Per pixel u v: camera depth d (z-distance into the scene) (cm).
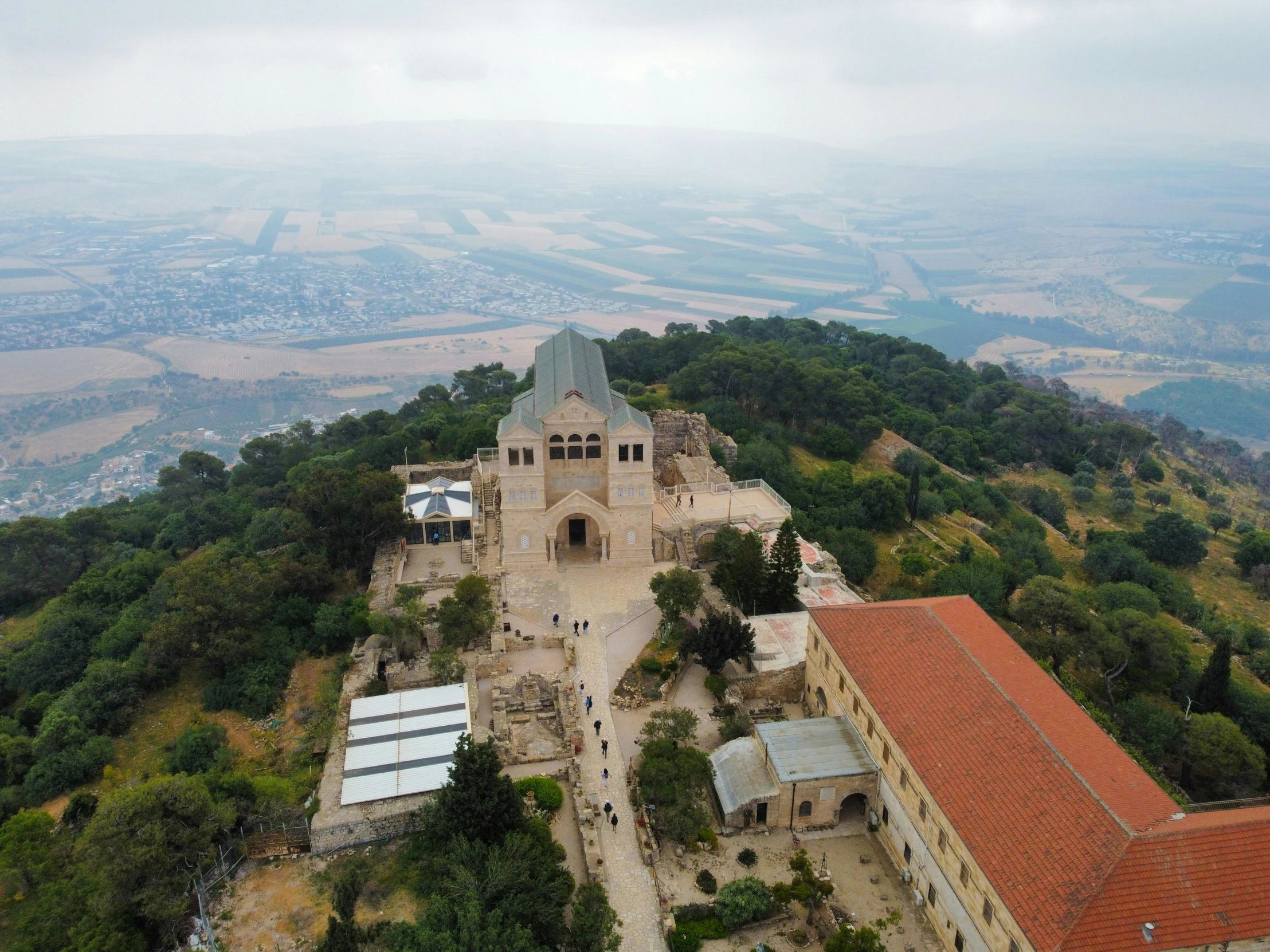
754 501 12750
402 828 6644
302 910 6012
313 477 11731
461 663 8500
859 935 5744
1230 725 8412
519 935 5125
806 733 7638
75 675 10200
